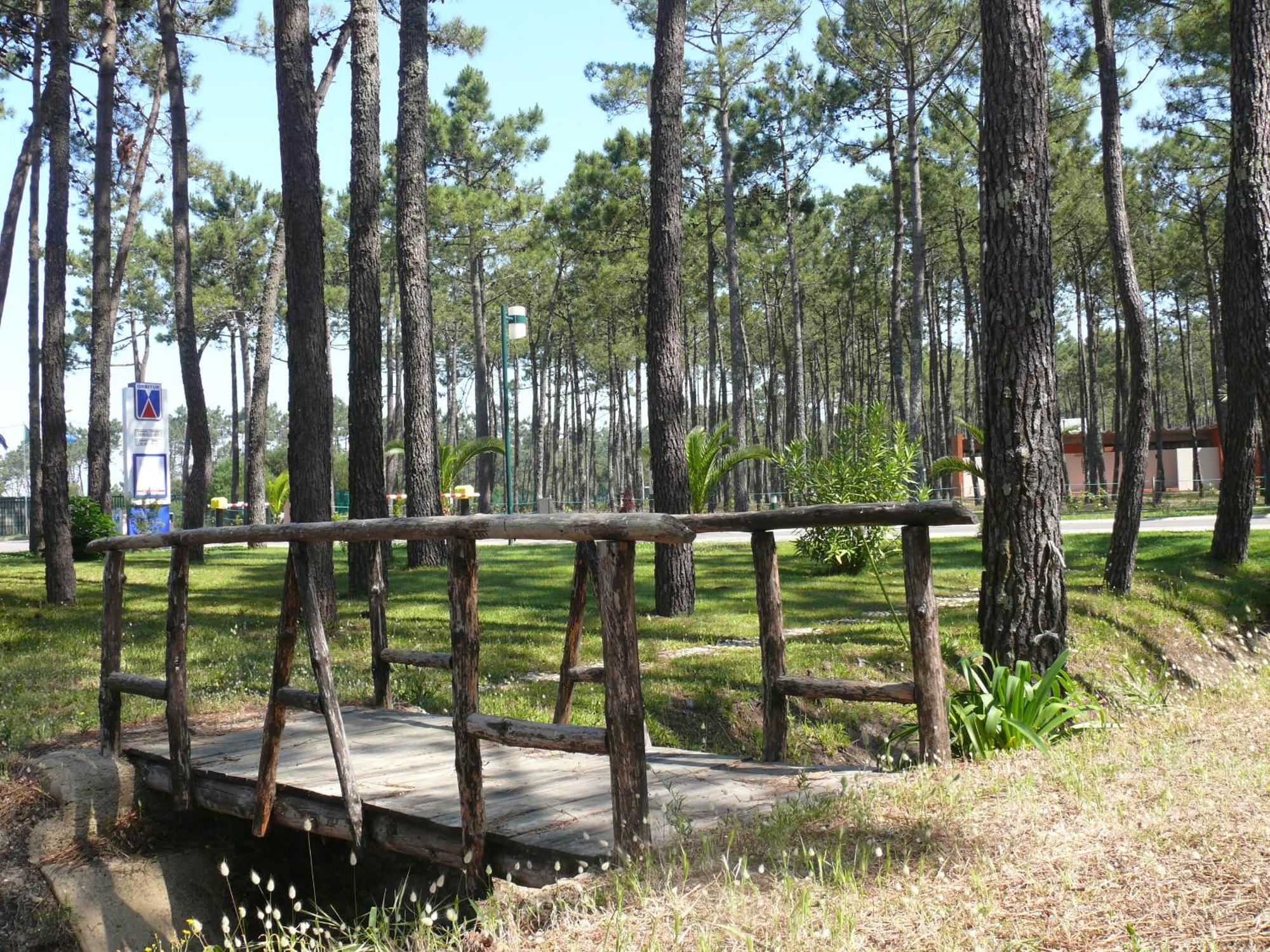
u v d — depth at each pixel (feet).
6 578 60.64
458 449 80.79
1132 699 23.56
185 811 21.70
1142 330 47.01
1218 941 9.27
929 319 161.17
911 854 12.48
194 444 65.77
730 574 59.26
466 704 15.06
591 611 46.14
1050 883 11.04
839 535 59.00
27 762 23.39
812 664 33.35
